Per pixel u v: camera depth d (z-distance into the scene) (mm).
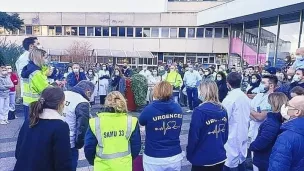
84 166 5258
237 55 23078
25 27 30047
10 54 12859
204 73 11445
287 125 2518
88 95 3490
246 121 4348
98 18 29234
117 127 2898
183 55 28516
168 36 28578
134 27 29094
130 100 9883
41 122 2412
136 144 3012
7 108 8172
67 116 3264
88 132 2898
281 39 16703
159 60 29047
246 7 17656
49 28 30141
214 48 27438
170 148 3275
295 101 2520
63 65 18625
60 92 2496
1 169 4949
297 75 4988
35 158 2332
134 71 13570
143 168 3469
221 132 3422
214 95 3432
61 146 2363
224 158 3422
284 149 2398
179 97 12344
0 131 7312
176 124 3312
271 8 14992
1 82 7953
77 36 29859
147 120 3230
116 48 29453
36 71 4391
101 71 11977
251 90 7023
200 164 3318
